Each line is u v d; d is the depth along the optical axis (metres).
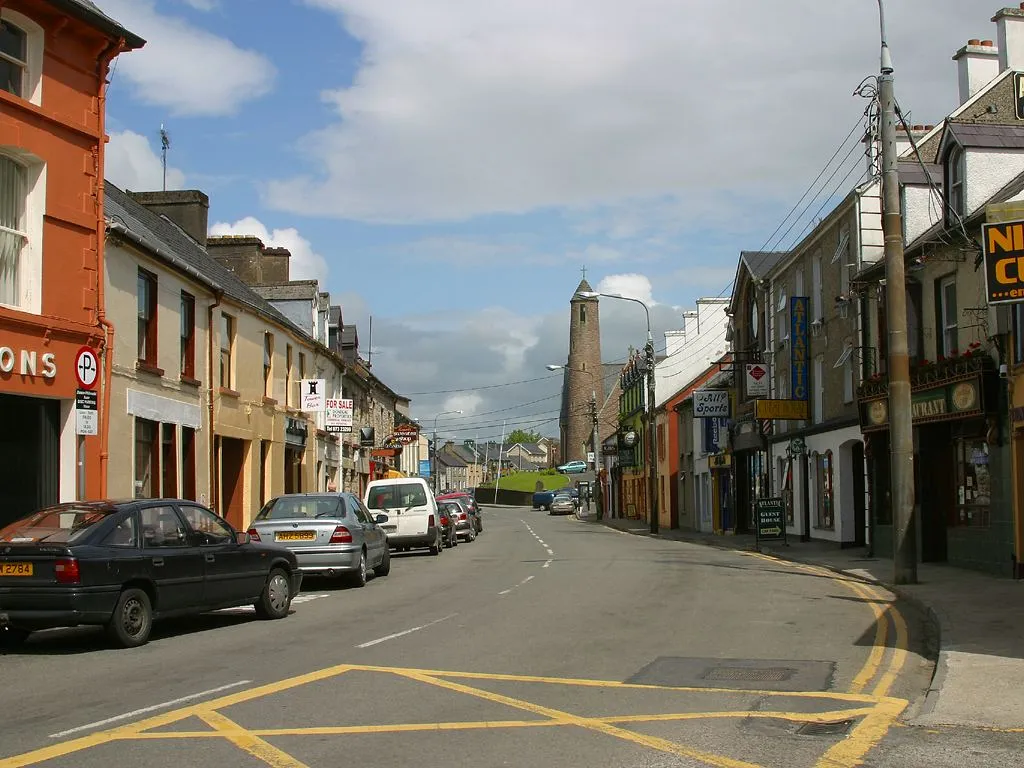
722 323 58.31
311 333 36.69
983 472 20.33
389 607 15.23
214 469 25.16
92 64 18.05
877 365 25.56
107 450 18.28
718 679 9.16
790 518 34.22
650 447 44.88
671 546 33.25
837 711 7.79
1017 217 14.91
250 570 13.45
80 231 17.61
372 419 52.78
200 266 26.05
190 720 7.54
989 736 7.03
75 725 7.42
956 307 21.06
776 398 35.81
